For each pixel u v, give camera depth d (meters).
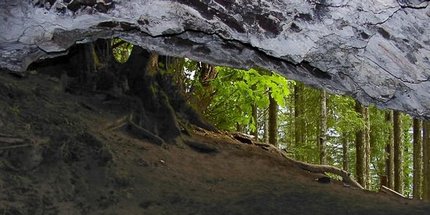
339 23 3.76
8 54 4.46
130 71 12.77
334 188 11.28
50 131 9.13
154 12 3.92
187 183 10.02
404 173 29.17
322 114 17.53
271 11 3.79
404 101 4.67
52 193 7.90
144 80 12.76
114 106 11.73
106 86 12.16
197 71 16.38
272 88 14.07
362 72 4.39
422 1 3.37
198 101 16.36
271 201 9.43
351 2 3.57
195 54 4.91
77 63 12.08
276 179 11.59
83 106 11.28
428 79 4.13
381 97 4.57
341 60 4.31
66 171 8.55
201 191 9.76
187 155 11.83
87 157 9.16
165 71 14.25
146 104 12.48
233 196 9.71
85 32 4.32
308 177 12.54
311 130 23.42
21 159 8.10
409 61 3.99
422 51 3.85
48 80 11.48
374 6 3.55
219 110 16.83
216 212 8.68
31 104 10.03
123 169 9.48
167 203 8.85
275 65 4.91
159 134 12.09
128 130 11.52
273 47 4.06
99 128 10.66
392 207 9.54
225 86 14.88
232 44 4.68
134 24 4.12
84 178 8.69
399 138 22.86
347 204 9.59
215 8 3.88
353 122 19.08
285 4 3.70
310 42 3.97
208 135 13.96
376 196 10.75
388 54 4.01
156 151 11.10
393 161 23.03
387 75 4.28
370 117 23.17
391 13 3.58
